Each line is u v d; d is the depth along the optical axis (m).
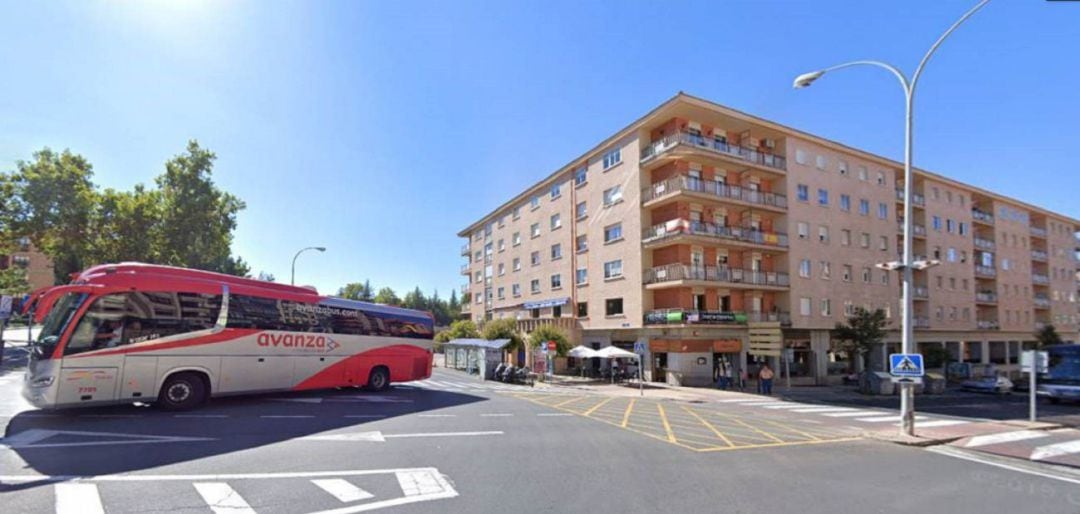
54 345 11.35
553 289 43.34
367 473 7.47
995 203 54.00
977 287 51.38
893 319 40.94
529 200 48.06
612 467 8.20
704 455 9.39
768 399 24.58
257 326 14.84
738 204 33.81
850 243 39.03
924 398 26.75
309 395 16.75
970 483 7.72
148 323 12.64
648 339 34.06
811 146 37.84
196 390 13.39
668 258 33.22
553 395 22.23
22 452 8.30
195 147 38.00
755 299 34.88
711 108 32.53
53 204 33.19
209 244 38.75
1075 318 61.62
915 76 12.25
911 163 12.22
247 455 8.40
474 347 38.31
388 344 18.64
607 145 37.25
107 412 12.50
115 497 6.16
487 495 6.53
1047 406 22.62
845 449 10.38
